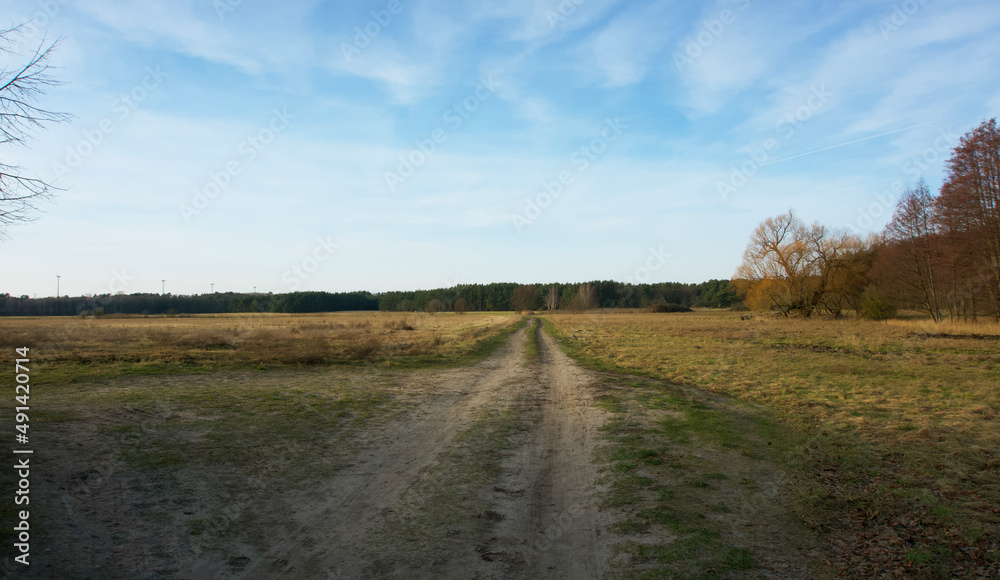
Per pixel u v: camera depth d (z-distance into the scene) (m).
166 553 4.99
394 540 5.46
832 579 4.57
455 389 14.80
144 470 6.83
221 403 11.09
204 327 38.12
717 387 15.14
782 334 34.41
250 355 20.05
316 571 4.80
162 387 12.78
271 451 8.20
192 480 6.75
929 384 14.30
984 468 7.41
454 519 6.02
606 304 108.56
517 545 5.40
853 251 50.50
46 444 7.28
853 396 13.03
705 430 9.86
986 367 17.22
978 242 33.31
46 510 5.43
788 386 14.73
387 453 8.56
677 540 5.35
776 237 53.78
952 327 32.78
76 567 4.55
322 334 32.47
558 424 10.76
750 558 4.96
